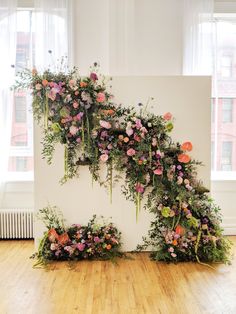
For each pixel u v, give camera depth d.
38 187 4.04
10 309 2.81
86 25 4.80
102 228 4.01
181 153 3.98
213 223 3.96
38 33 4.62
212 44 4.75
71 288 3.20
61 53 4.65
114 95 4.04
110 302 2.93
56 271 3.60
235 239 4.71
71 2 4.69
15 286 3.24
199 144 4.10
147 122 3.91
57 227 4.00
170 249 3.84
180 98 4.07
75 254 3.87
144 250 4.13
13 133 4.96
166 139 4.00
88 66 4.84
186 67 4.75
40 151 4.02
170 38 4.86
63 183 4.04
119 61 4.70
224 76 5.08
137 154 3.85
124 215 4.09
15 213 4.66
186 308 2.83
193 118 4.09
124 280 3.38
